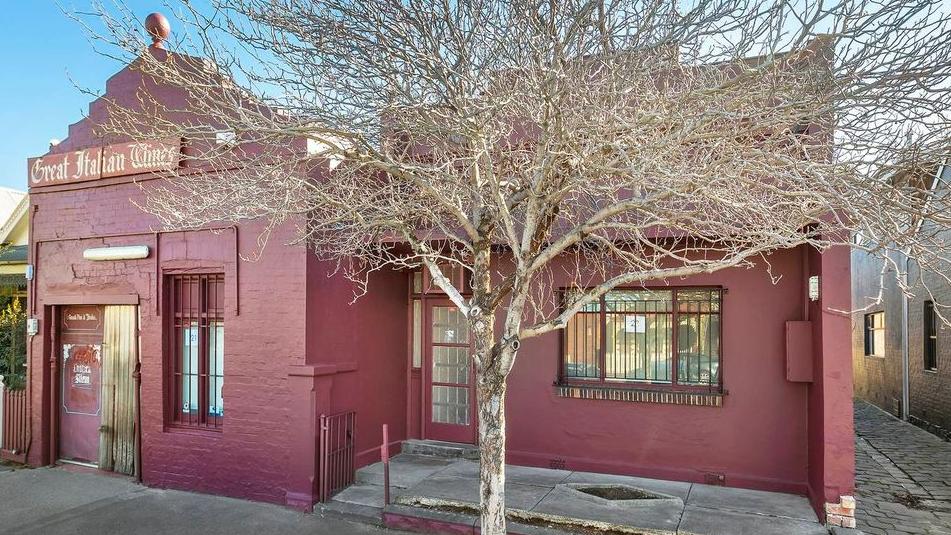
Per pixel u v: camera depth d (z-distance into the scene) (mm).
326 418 7098
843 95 4363
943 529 6457
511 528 6043
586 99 5164
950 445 11031
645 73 5129
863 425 13367
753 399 7141
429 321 9016
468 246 5383
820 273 6109
